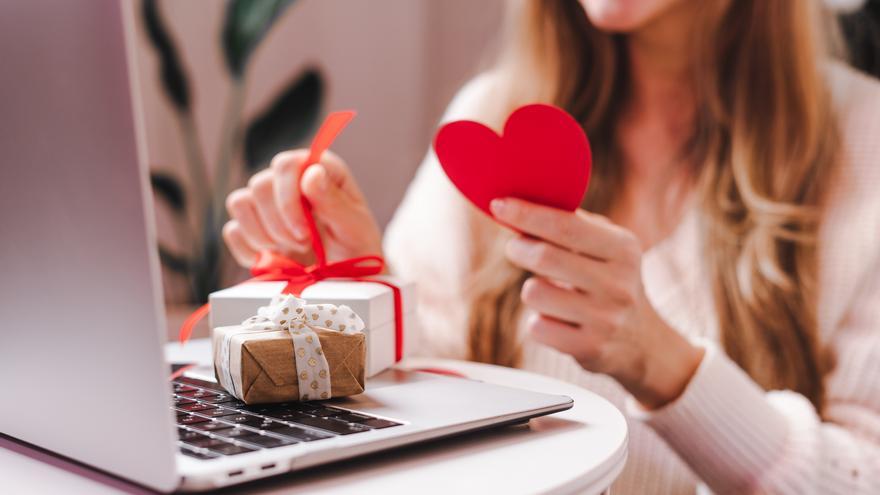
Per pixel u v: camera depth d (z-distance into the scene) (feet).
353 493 1.31
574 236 2.06
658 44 3.61
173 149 5.97
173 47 5.68
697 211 3.51
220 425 1.51
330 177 2.71
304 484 1.34
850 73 3.73
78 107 1.16
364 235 2.76
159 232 5.89
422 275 4.13
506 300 3.73
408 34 6.44
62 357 1.33
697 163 3.62
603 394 3.46
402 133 6.56
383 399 1.75
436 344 3.88
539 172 1.98
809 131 3.44
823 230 3.36
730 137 3.53
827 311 3.27
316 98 6.03
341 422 1.53
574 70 3.83
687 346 2.51
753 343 3.30
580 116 3.82
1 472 1.45
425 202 4.32
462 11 6.27
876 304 3.19
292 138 5.99
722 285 3.37
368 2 6.42
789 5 3.44
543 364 3.63
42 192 1.25
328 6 6.33
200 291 5.81
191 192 5.93
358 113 6.48
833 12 4.08
